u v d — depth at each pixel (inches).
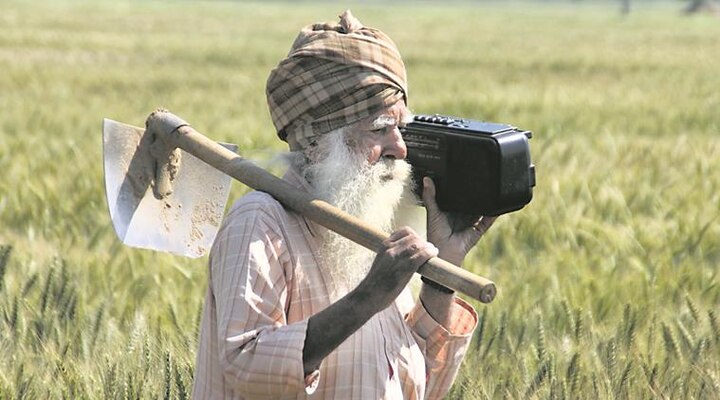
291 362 253.6
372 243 259.1
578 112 1560.0
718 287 554.6
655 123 1416.1
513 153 279.6
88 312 496.4
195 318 455.8
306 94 268.1
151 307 510.6
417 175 290.0
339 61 266.4
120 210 289.4
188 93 1868.8
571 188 838.5
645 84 2175.2
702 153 1041.5
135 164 292.4
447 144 283.4
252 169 276.7
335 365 275.0
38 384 411.5
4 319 466.0
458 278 248.2
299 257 270.5
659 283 571.5
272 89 273.4
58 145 1063.0
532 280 587.5
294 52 269.7
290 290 270.4
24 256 606.2
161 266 585.9
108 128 287.1
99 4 6870.1
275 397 259.4
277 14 6825.8
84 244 646.5
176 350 431.8
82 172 849.5
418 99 1765.5
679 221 709.3
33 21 4362.7
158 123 291.4
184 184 300.2
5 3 6067.9
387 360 283.9
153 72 2335.1
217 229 303.6
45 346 446.9
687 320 513.0
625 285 569.3
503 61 2952.8
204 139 287.1
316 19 6043.3
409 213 297.4
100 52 2935.5
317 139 271.9
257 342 257.3
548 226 706.8
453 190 285.4
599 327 501.4
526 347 467.8
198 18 5708.7
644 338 487.2
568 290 555.8
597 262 636.7
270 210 269.6
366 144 272.4
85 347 443.8
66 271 497.0
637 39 4407.0
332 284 274.1
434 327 300.5
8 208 731.4
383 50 270.4
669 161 1019.9
